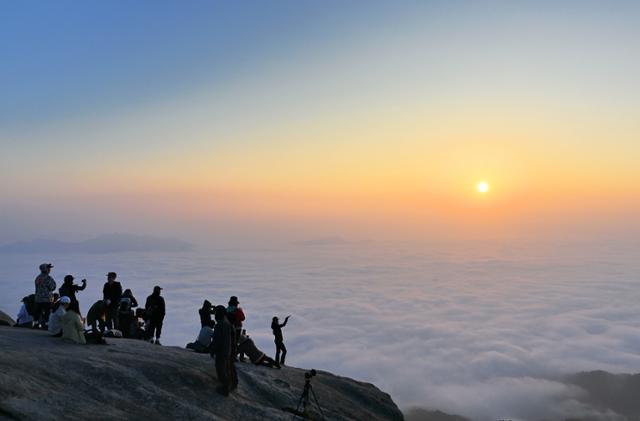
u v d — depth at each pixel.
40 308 17.34
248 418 11.70
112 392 10.59
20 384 9.20
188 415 10.68
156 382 11.74
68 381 10.38
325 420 13.28
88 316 16.47
